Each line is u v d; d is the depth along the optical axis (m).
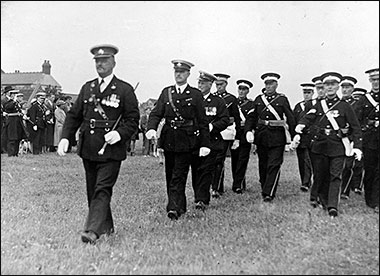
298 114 7.59
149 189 7.96
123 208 6.54
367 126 6.53
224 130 7.60
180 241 4.92
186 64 6.19
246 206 6.62
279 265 4.15
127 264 4.23
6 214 5.55
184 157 6.20
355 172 7.16
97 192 5.01
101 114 5.12
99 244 4.77
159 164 10.77
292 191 7.20
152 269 4.07
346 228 5.18
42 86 13.40
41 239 4.89
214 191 7.56
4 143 11.44
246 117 7.63
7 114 11.42
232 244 4.77
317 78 6.82
